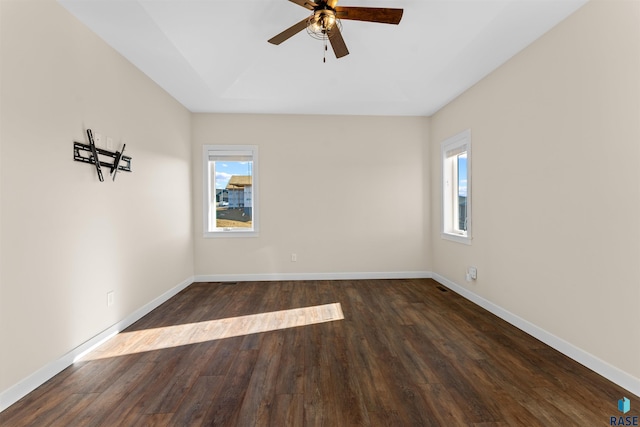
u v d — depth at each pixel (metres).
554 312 2.49
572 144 2.30
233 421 1.66
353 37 3.10
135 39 2.68
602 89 2.06
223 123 4.68
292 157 4.76
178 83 3.59
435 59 3.14
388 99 4.20
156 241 3.58
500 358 2.33
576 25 2.25
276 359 2.33
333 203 4.80
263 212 4.75
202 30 2.71
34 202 1.99
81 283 2.40
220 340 2.66
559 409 1.74
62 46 2.22
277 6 2.57
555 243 2.47
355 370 2.17
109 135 2.74
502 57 2.98
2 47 1.79
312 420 1.66
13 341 1.84
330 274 4.80
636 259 1.87
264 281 4.71
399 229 4.86
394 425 1.62
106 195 2.70
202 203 4.68
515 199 2.94
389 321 3.08
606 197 2.04
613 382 2.00
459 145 3.98
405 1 2.43
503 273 3.13
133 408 1.76
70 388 1.96
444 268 4.46
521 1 2.18
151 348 2.52
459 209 4.38
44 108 2.06
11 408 1.76
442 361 2.29
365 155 4.81
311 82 3.85
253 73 3.72
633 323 1.89
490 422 1.64
